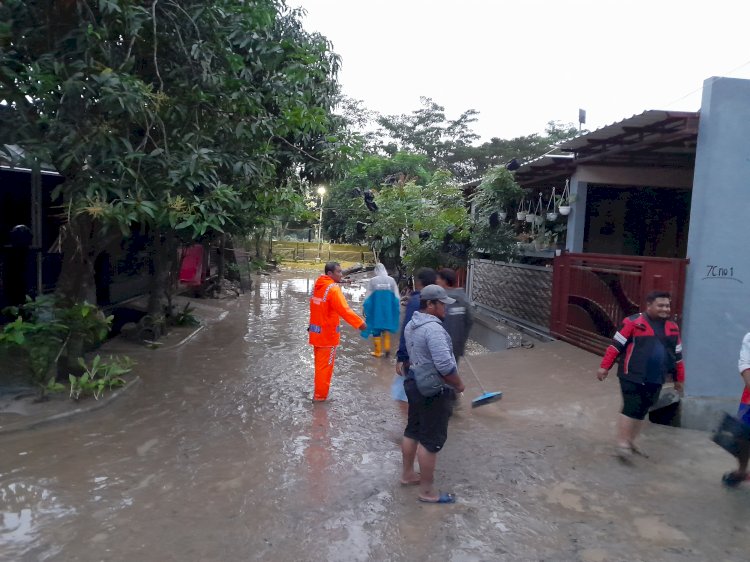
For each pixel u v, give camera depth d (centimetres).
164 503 427
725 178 688
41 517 402
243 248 2172
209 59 744
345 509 422
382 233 1552
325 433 588
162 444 546
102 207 593
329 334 682
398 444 562
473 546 375
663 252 1297
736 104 684
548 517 417
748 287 695
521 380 795
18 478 462
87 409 615
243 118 783
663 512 428
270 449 539
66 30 669
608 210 1295
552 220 1213
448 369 417
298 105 868
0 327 907
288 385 771
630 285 818
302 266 3675
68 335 678
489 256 1484
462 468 505
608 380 766
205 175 681
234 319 1362
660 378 527
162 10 721
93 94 629
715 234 692
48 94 616
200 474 479
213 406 669
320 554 362
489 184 1273
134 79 622
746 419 467
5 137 612
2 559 348
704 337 696
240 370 848
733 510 433
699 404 686
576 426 621
